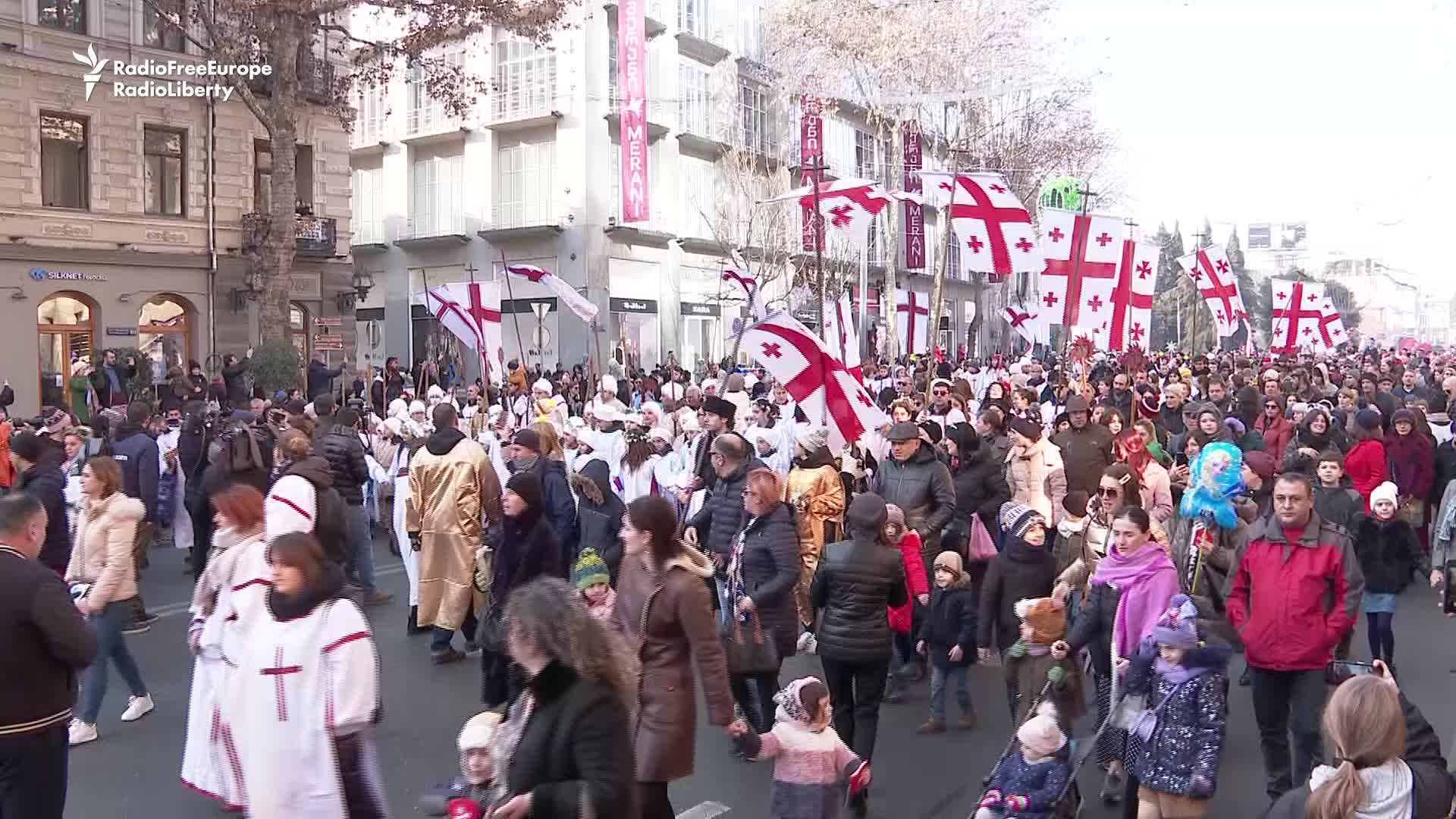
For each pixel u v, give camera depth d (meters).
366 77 27.97
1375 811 3.95
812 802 5.70
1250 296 111.56
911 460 9.55
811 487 9.47
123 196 30.77
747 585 7.34
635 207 43.16
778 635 7.25
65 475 12.28
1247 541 6.57
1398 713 3.98
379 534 17.17
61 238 29.48
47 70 28.98
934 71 36.91
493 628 7.71
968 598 8.20
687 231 47.66
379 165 48.31
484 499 9.91
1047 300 17.39
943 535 9.93
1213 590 7.27
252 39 27.33
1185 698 5.66
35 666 4.99
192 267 32.31
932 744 7.99
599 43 43.56
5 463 13.36
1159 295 100.31
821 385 10.54
